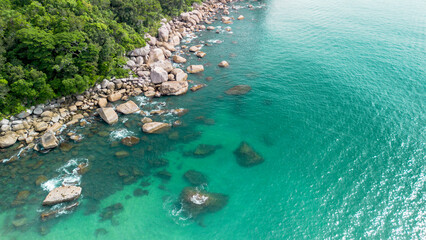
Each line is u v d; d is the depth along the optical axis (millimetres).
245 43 79375
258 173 37500
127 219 31688
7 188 34844
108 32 57688
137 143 42969
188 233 30172
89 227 30734
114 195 34594
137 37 63688
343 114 47250
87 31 52625
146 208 33000
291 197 33969
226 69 65062
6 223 30750
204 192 34781
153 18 77625
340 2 113062
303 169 37719
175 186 35844
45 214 31688
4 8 54188
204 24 97250
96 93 52969
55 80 47594
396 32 78375
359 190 34156
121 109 49375
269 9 111812
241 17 101250
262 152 40938
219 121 48031
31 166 38219
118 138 43812
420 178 35000
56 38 46594
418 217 30766
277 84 57688
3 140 40875
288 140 42875
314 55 68812
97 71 53312
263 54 71750
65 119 47062
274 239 29516
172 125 47031
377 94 51625
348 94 52438
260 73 62469
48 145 40781
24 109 44438
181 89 55375
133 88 55969
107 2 69750
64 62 45312
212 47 77312
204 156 40656
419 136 41250
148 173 37844
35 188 34969
